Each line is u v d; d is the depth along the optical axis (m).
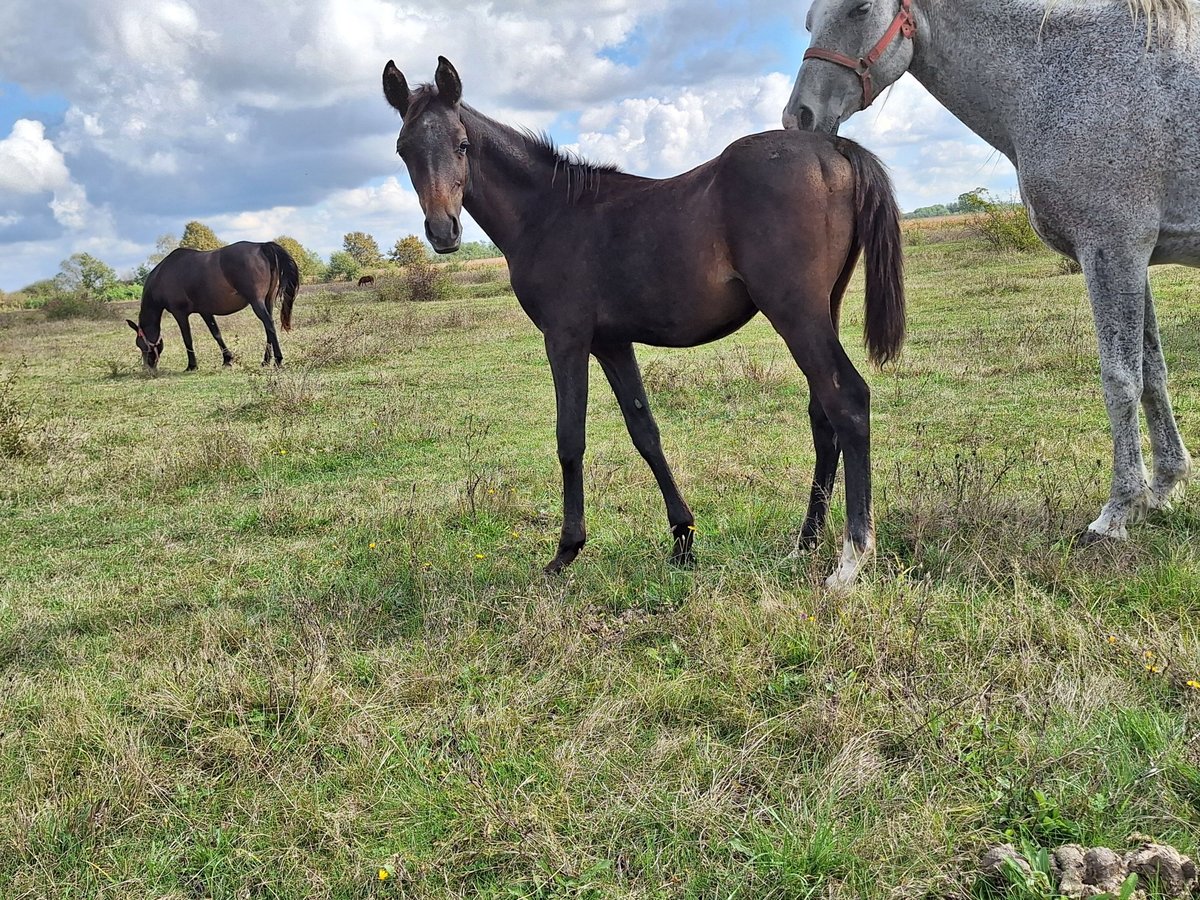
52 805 2.46
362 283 43.00
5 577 4.76
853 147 3.43
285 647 3.47
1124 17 3.41
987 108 3.82
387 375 11.35
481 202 3.94
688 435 6.95
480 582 4.04
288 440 7.51
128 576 4.67
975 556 3.51
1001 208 22.20
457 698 2.97
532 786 2.39
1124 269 3.53
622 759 2.48
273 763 2.62
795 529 4.29
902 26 3.79
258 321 25.34
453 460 6.76
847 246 3.46
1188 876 1.76
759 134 3.50
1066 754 2.21
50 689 3.28
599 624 3.39
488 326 16.81
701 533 4.45
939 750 2.31
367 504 5.71
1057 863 1.83
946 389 7.61
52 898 2.16
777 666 2.95
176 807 2.48
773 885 1.95
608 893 1.97
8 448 7.46
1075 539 3.72
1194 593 3.09
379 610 3.79
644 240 3.61
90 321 31.16
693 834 2.16
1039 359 8.20
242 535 5.29
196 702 2.99
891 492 4.66
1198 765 2.12
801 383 8.57
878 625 3.00
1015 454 5.30
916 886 1.86
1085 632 2.84
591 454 6.51
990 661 2.79
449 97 3.73
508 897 2.03
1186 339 8.14
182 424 8.89
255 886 2.17
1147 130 3.35
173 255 13.34
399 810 2.35
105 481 6.62
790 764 2.42
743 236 3.38
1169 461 3.94
